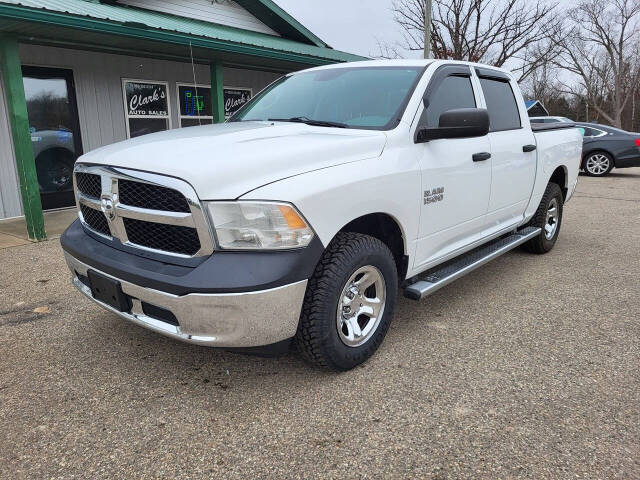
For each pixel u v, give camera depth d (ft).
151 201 8.50
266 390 9.34
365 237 9.56
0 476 7.14
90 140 30.01
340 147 9.40
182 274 8.09
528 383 9.54
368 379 9.70
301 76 13.94
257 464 7.38
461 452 7.59
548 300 14.03
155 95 32.99
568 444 7.76
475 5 69.00
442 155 11.37
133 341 11.39
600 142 46.96
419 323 12.41
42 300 14.07
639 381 9.62
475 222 13.16
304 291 8.39
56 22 19.43
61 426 8.29
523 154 15.02
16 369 10.16
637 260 18.20
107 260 9.04
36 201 20.81
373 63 12.89
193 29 29.86
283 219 7.98
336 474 7.16
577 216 27.50
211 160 8.30
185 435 8.05
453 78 12.64
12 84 19.69
